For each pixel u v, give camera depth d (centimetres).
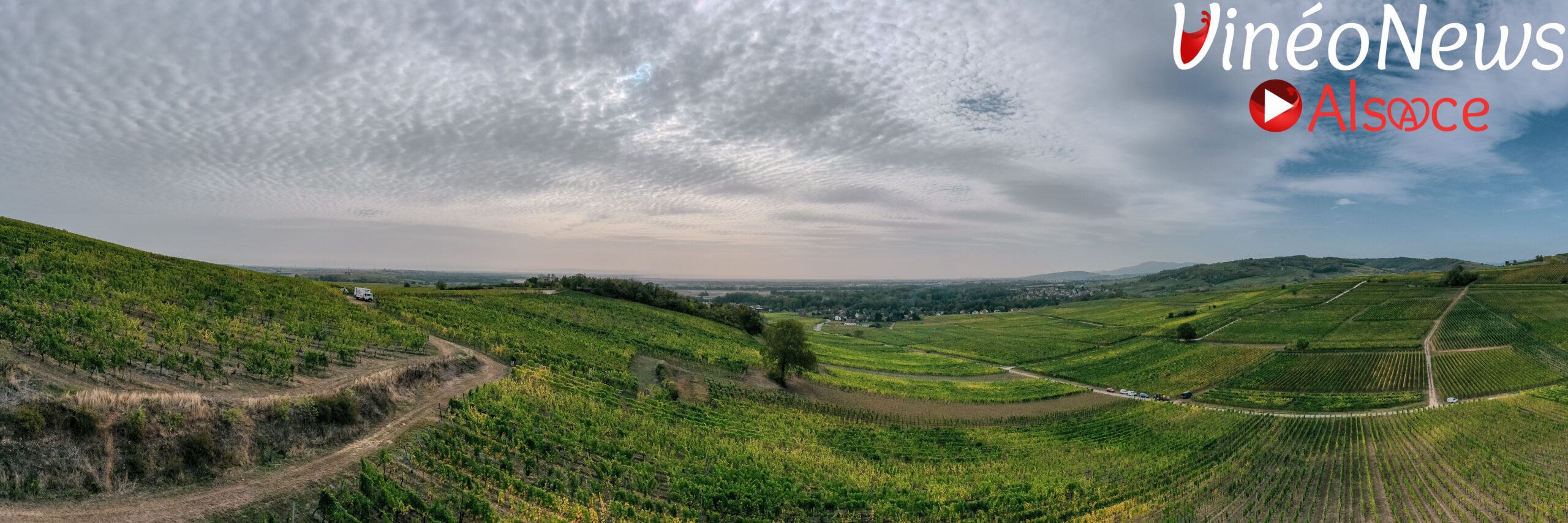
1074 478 5581
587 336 9394
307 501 2948
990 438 7131
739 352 11000
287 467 3206
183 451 2920
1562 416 7638
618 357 8250
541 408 5191
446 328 7588
